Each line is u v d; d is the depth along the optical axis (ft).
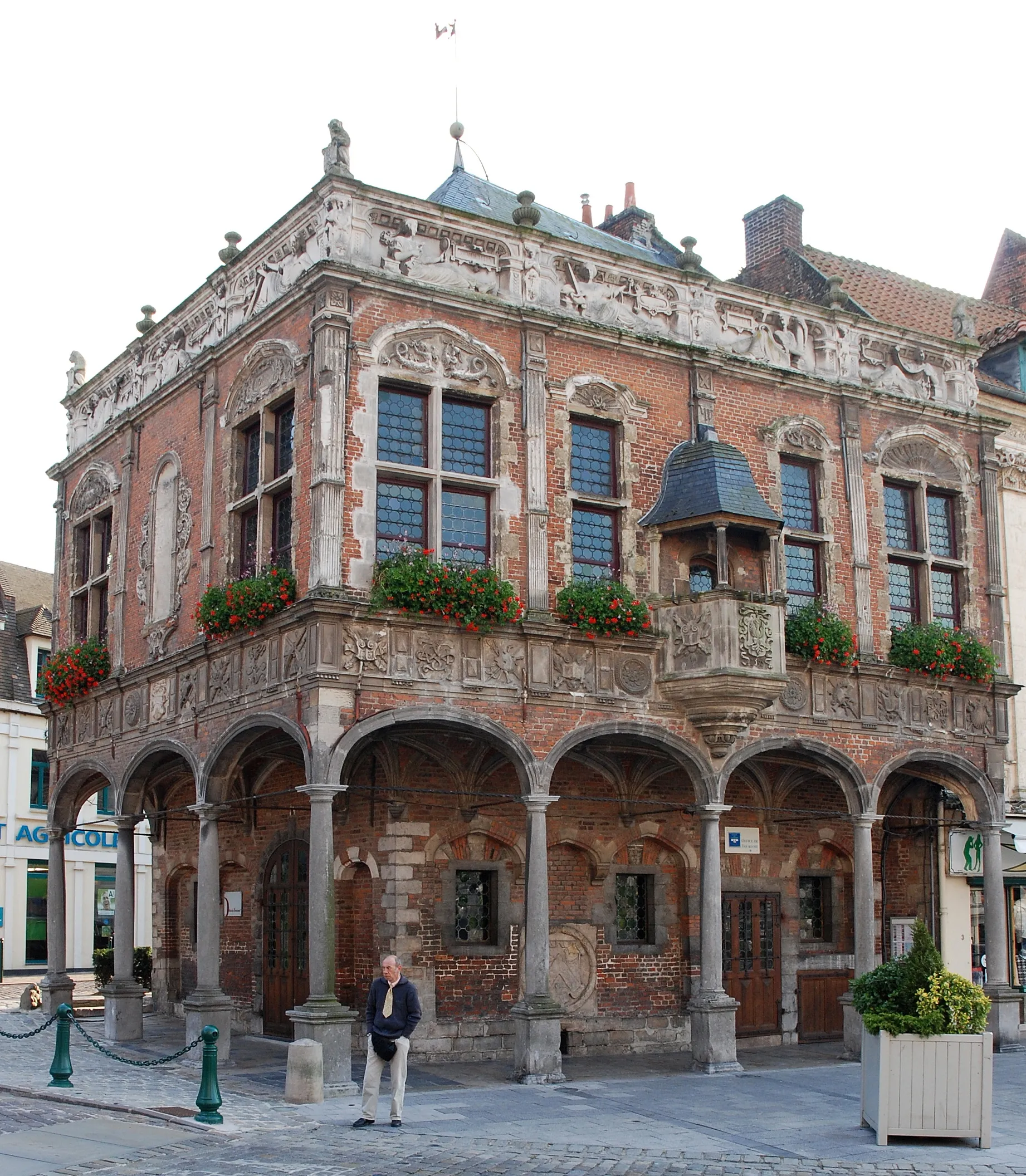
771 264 96.22
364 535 56.75
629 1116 48.52
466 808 64.44
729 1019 60.80
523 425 61.62
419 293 59.82
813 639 66.33
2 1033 55.36
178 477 70.03
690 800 70.85
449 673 57.00
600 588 60.80
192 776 79.36
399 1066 45.83
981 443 77.10
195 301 70.03
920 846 77.66
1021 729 80.79
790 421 70.13
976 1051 43.52
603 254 65.98
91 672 75.15
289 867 69.92
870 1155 41.73
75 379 84.74
